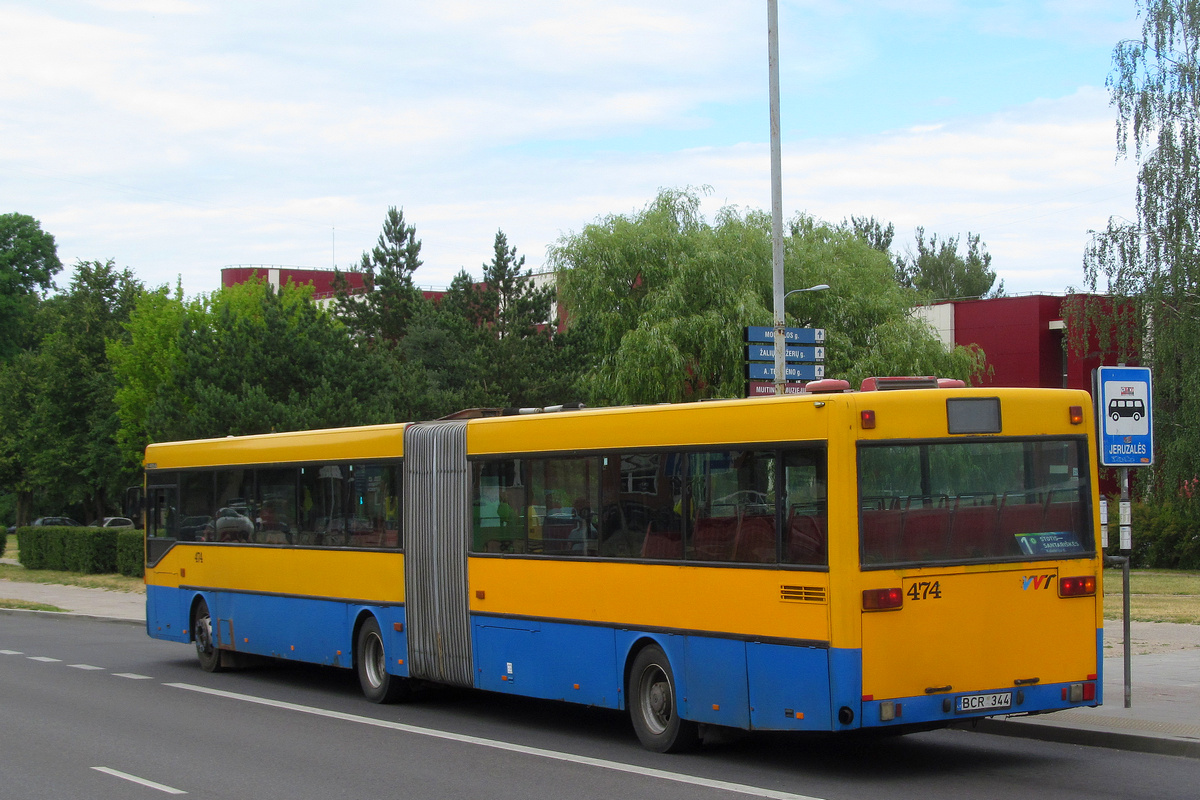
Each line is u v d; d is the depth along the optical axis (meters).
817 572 9.17
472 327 41.88
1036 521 9.77
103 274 62.72
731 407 10.08
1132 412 11.62
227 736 12.09
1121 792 8.77
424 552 13.63
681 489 10.52
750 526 9.80
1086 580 9.87
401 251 47.41
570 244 37.09
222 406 30.12
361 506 14.79
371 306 45.25
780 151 20.27
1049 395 9.97
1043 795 8.72
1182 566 42.56
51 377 60.06
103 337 58.38
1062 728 11.00
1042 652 9.63
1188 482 37.00
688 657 10.31
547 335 38.78
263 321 34.28
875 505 9.16
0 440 65.38
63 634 24.42
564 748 11.19
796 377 20.34
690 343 34.56
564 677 11.71
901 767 9.98
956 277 98.75
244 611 17.06
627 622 10.97
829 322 35.91
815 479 9.29
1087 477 10.03
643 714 10.88
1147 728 10.78
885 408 9.30
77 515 80.62
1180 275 36.44
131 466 52.22
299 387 32.84
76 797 9.27
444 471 13.42
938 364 36.47
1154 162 37.69
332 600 15.18
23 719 13.36
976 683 9.35
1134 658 15.77
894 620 9.09
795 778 9.54
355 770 10.19
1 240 71.12
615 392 34.66
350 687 16.23
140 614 27.64
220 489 17.89
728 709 9.90
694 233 36.47
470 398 35.78
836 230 37.91
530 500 12.24
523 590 12.23
